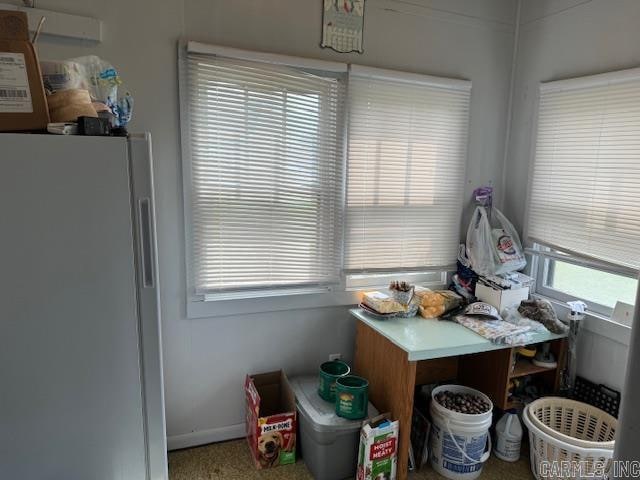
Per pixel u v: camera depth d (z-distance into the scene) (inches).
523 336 79.9
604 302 86.8
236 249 83.8
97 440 43.3
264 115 81.8
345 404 76.9
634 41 77.0
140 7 72.7
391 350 80.4
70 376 41.5
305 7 82.7
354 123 89.0
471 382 94.7
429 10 92.4
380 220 94.5
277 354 91.6
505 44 100.4
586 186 86.0
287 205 86.3
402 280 101.7
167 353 83.1
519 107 100.9
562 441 73.7
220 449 87.5
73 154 38.8
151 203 41.5
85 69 51.0
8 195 37.7
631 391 21.2
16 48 39.4
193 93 77.0
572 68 88.4
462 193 101.9
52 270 39.6
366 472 73.8
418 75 91.7
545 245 95.0
